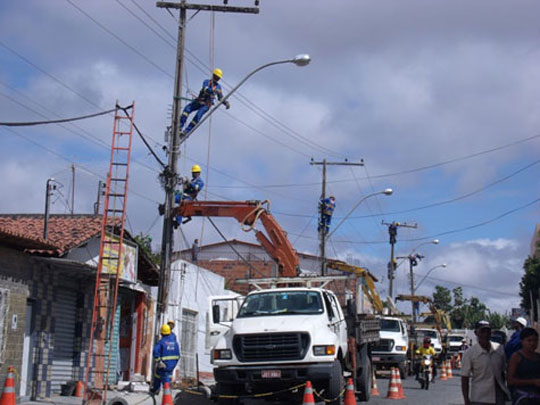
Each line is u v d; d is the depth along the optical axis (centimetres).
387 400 1911
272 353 1376
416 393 2219
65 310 1880
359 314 1839
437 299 11312
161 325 1822
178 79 1944
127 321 2305
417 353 2533
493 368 895
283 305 1497
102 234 1667
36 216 2162
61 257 1744
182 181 1925
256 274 4666
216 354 1405
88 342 1952
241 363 1383
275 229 1873
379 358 3017
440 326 4631
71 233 1859
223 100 1920
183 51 1969
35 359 1695
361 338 1744
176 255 2691
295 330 1379
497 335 1641
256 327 1398
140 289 2288
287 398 1565
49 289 1759
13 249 1589
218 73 1964
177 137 1914
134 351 2283
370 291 2150
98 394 1516
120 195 1689
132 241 2117
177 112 1927
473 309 11581
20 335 1600
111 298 2034
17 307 1593
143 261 2234
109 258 1695
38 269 1702
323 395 1413
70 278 1891
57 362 1833
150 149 1836
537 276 5616
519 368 862
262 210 1886
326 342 1380
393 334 3062
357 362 1806
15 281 1595
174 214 1898
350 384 1436
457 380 3034
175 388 2153
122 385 1986
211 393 1644
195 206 1906
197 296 2778
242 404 1570
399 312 3716
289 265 1845
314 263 5681
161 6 1964
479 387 897
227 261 4741
